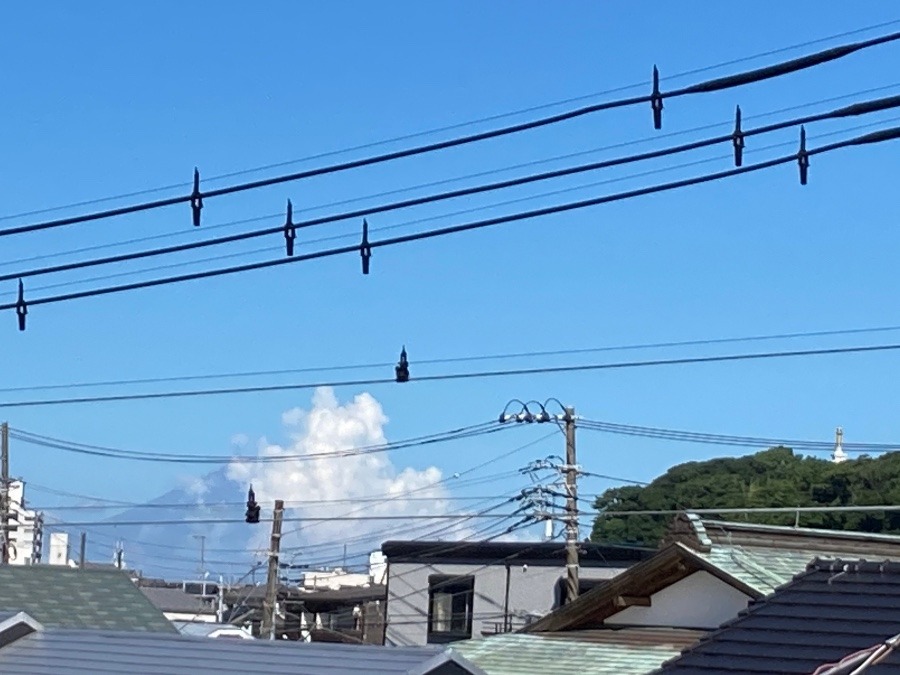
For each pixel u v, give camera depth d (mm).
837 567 12023
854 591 11586
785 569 17125
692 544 17266
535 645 17344
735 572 16656
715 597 17250
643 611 17984
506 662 16500
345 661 13641
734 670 10977
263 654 14266
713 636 11539
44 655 15500
